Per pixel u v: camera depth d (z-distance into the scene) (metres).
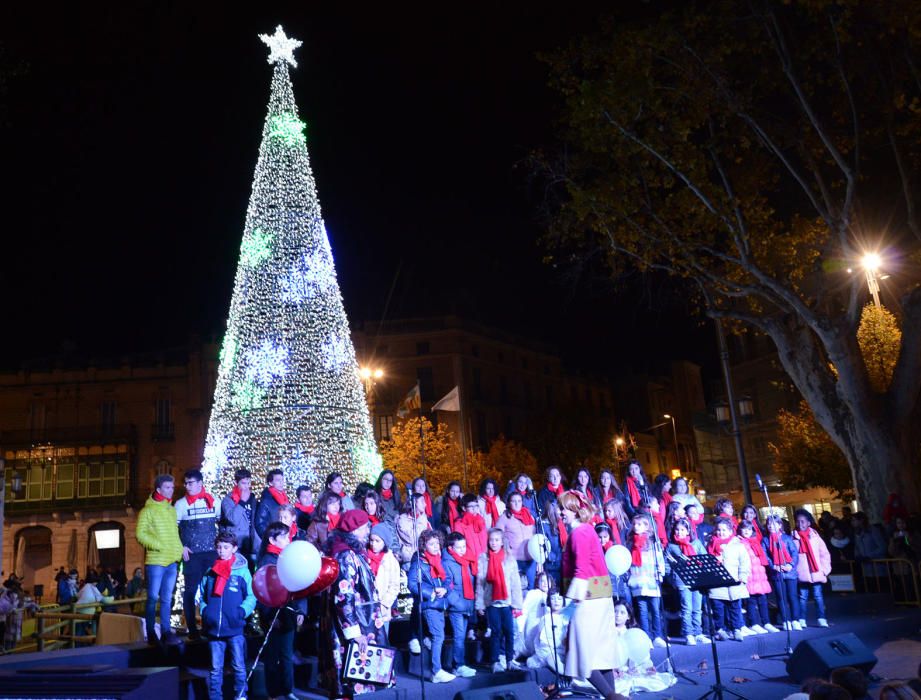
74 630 11.07
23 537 40.59
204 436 42.66
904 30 12.65
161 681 5.73
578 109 14.01
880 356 23.73
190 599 8.49
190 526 8.60
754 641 9.87
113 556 40.91
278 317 14.80
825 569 10.76
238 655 7.38
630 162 14.80
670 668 8.92
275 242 14.88
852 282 14.14
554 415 49.06
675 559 9.70
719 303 15.90
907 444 14.09
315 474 15.37
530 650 8.89
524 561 9.88
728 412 19.41
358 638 7.24
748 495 17.91
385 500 10.42
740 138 14.88
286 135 15.15
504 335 52.00
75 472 41.53
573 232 15.50
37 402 42.62
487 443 48.03
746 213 15.52
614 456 49.25
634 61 13.53
